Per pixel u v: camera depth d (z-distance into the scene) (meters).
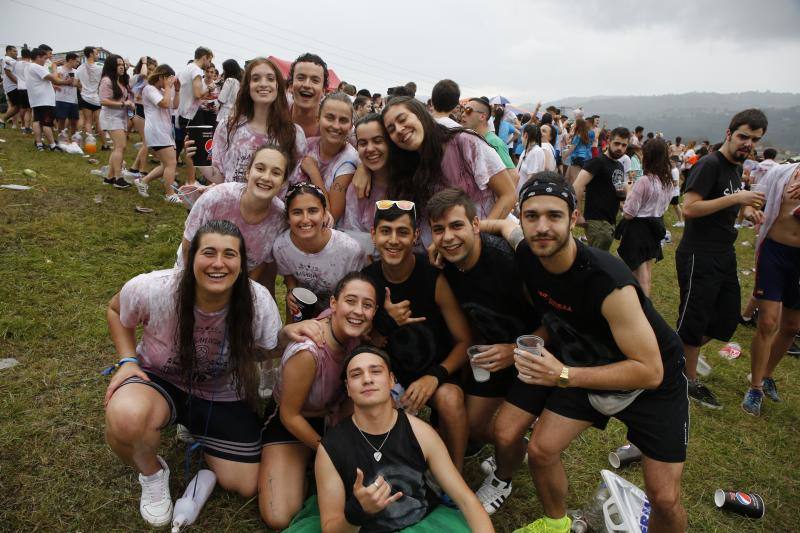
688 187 3.89
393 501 2.17
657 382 2.07
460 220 2.44
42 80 8.99
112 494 2.53
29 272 4.57
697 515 2.87
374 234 2.61
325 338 2.56
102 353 3.65
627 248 5.20
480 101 5.59
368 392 2.21
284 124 3.32
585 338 2.26
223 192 2.91
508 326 2.69
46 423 2.91
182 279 2.40
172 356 2.57
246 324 2.53
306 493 2.70
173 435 3.04
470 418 2.84
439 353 2.87
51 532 2.29
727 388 4.40
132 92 9.23
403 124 2.86
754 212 3.62
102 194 6.95
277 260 3.13
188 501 2.45
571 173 10.04
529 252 2.29
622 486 2.62
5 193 6.30
